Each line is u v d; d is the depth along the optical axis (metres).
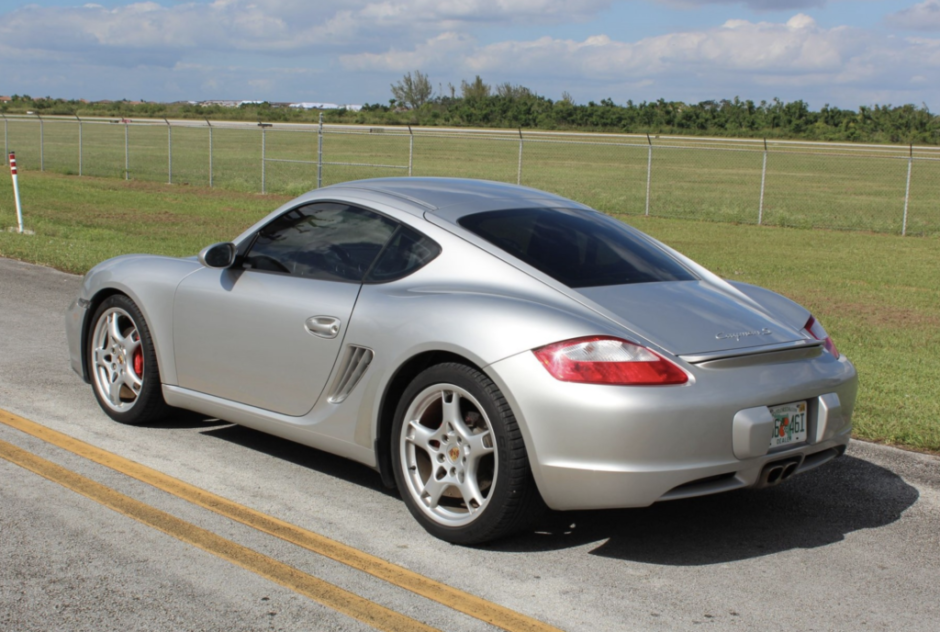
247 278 4.35
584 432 3.18
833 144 61.72
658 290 3.80
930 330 9.57
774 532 3.81
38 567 3.19
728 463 3.30
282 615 2.92
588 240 4.07
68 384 5.68
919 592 3.27
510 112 78.62
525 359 3.28
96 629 2.79
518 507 3.36
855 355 7.91
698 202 27.41
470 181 4.60
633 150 61.66
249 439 4.79
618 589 3.21
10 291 9.07
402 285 3.83
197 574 3.19
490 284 3.67
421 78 106.62
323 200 4.37
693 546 3.63
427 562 3.37
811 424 3.60
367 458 3.87
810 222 21.86
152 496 3.91
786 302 4.16
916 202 30.23
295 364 4.07
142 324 4.74
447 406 3.53
